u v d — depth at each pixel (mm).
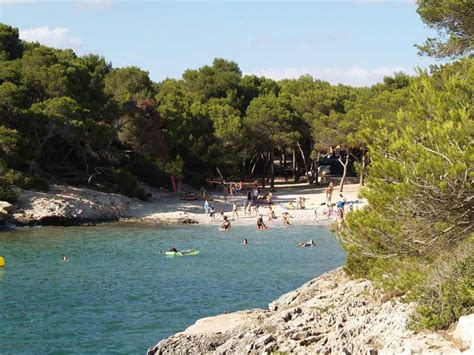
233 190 84062
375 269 18984
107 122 73250
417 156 14961
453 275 16625
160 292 32688
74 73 70812
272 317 21984
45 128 64812
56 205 57812
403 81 94875
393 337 15688
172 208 68312
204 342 20703
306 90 108875
